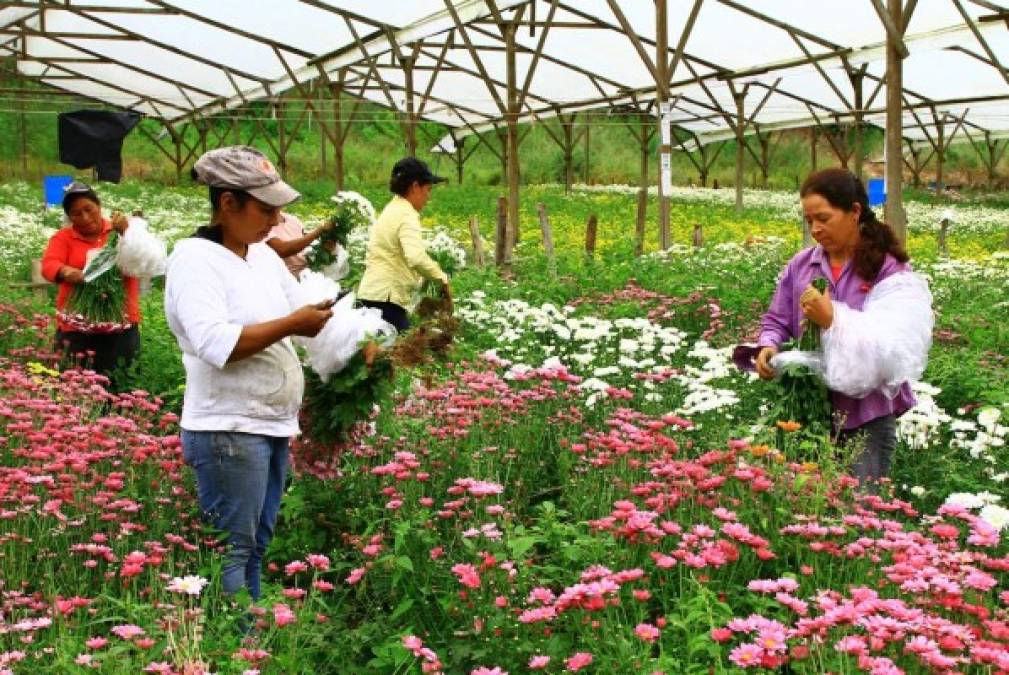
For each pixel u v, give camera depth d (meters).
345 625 4.03
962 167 53.97
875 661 2.83
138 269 7.51
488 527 3.93
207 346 3.92
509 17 24.11
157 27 26.11
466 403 5.50
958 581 3.48
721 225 26.77
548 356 8.17
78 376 6.44
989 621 3.22
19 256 14.31
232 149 4.04
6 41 30.12
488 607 3.57
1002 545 4.40
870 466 4.68
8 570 4.06
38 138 41.84
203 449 4.12
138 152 45.62
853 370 4.47
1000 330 9.70
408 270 7.70
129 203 27.62
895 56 13.20
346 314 4.70
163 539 4.57
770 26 22.30
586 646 3.33
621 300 11.09
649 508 4.29
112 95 37.31
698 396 5.86
